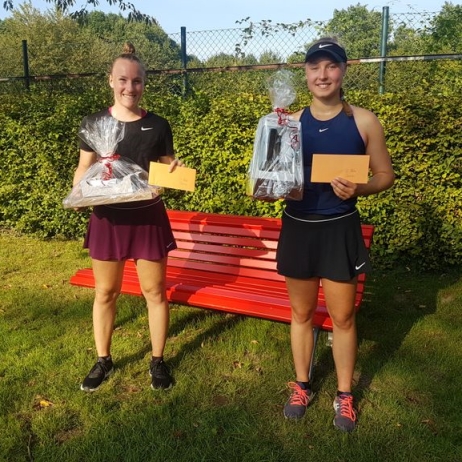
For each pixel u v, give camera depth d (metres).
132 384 3.35
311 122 2.63
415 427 2.87
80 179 3.00
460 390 3.19
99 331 3.30
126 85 2.86
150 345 3.81
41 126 6.26
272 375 3.41
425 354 3.65
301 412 2.98
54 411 3.06
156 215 3.05
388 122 4.96
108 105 6.41
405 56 5.81
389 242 5.23
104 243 3.05
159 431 2.88
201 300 3.52
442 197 5.00
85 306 4.54
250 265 3.94
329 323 3.09
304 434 2.85
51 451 2.72
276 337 3.89
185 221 4.25
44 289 4.99
